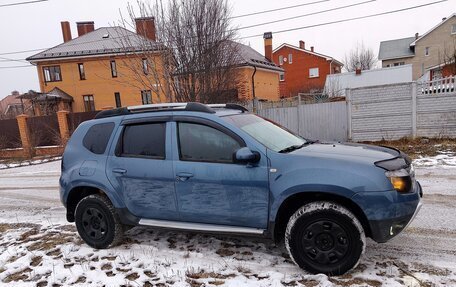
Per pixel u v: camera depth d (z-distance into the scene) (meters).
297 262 3.19
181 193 3.54
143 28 12.52
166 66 12.49
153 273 3.38
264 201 3.21
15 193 8.23
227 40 13.26
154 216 3.77
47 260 3.82
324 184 2.99
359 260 3.07
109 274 3.42
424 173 7.17
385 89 11.86
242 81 15.80
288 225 3.21
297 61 45.56
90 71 28.50
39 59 28.34
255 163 3.24
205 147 3.50
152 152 3.75
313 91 40.28
